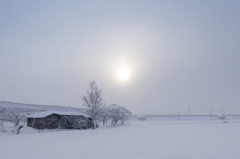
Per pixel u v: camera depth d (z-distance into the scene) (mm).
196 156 13875
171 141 22203
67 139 24984
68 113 50281
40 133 35844
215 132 33094
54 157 13844
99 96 54562
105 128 52031
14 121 43469
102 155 14406
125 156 14016
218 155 14180
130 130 41781
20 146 19078
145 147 18062
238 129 39438
